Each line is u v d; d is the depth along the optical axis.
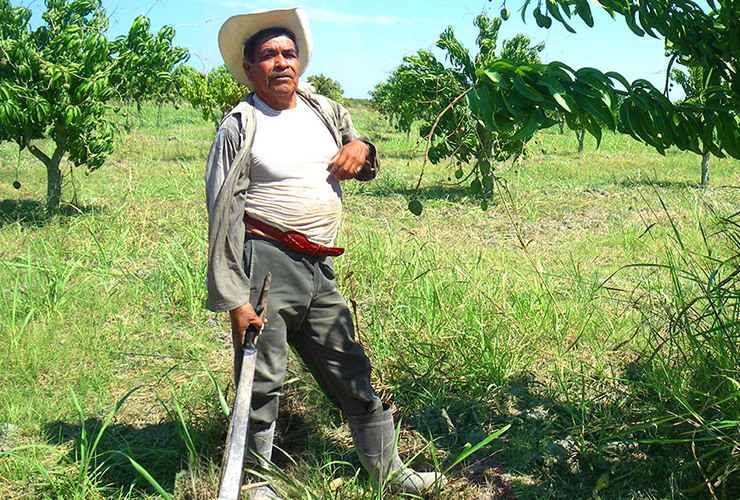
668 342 4.01
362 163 2.80
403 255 6.45
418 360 4.10
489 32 11.59
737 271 3.03
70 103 9.22
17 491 2.98
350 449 3.35
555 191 13.64
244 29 2.66
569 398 3.70
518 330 4.36
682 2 2.52
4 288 6.00
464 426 3.54
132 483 3.00
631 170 17.92
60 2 9.32
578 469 3.09
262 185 2.68
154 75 9.89
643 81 2.47
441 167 18.12
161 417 3.67
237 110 2.67
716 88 2.66
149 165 16.58
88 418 3.70
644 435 3.26
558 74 2.33
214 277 2.55
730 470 2.61
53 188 9.62
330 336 2.85
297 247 2.71
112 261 6.92
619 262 7.31
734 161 19.66
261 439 2.86
